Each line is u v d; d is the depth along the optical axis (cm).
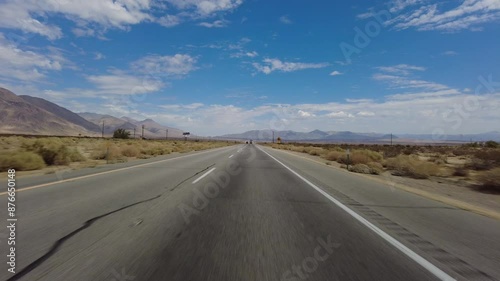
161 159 2584
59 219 682
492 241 596
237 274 423
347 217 767
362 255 505
